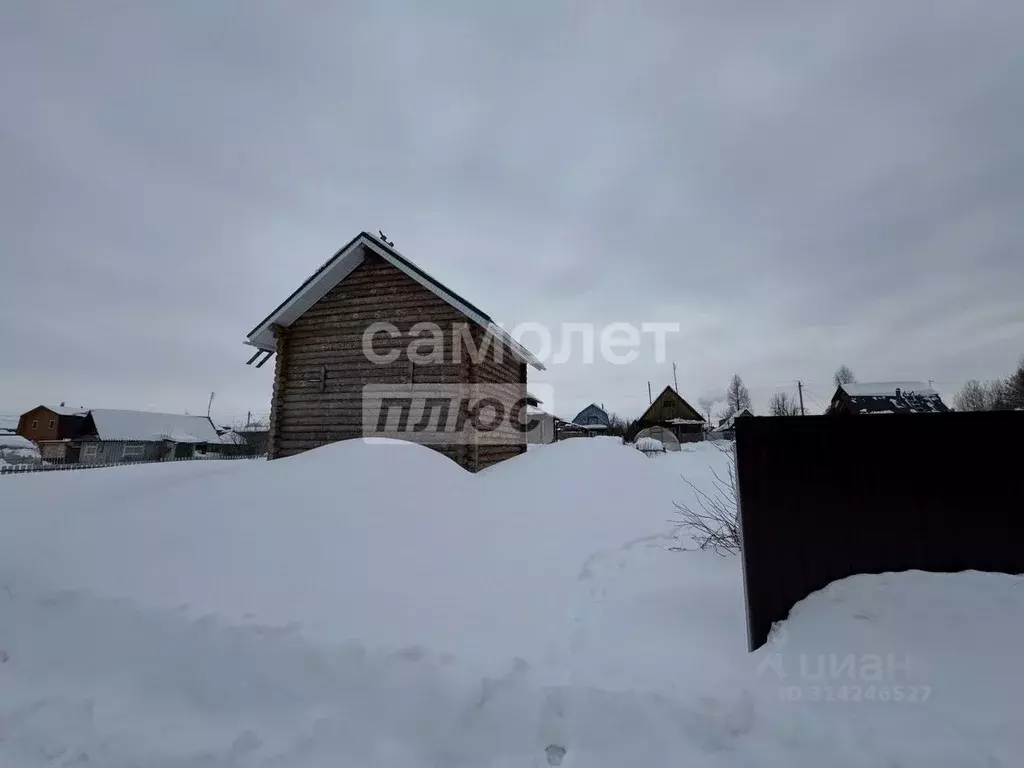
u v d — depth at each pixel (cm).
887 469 305
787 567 306
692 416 3700
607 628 346
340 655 290
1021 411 295
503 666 288
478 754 237
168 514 459
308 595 346
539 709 255
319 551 396
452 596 367
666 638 324
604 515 656
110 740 256
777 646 283
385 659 288
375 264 994
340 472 523
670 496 813
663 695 256
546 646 319
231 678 286
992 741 208
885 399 2598
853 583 296
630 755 228
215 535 418
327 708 265
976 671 239
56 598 360
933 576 288
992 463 295
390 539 425
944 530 295
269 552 394
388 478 524
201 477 625
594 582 443
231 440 4175
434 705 261
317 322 1022
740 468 321
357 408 959
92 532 446
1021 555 285
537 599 392
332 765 233
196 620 323
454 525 481
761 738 228
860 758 211
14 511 580
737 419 326
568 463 856
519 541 502
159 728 262
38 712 278
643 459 1016
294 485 497
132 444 3706
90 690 293
